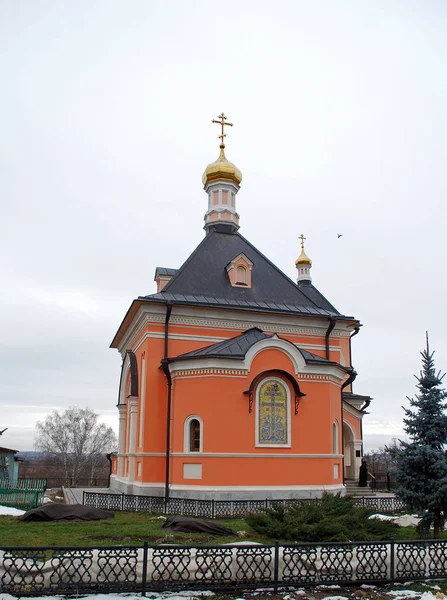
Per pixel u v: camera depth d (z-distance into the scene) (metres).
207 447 19.30
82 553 8.36
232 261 24.27
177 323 22.25
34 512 14.71
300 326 23.98
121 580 8.54
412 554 9.70
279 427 20.14
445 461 12.45
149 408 21.19
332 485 20.56
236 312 22.94
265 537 12.34
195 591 8.58
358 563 9.36
